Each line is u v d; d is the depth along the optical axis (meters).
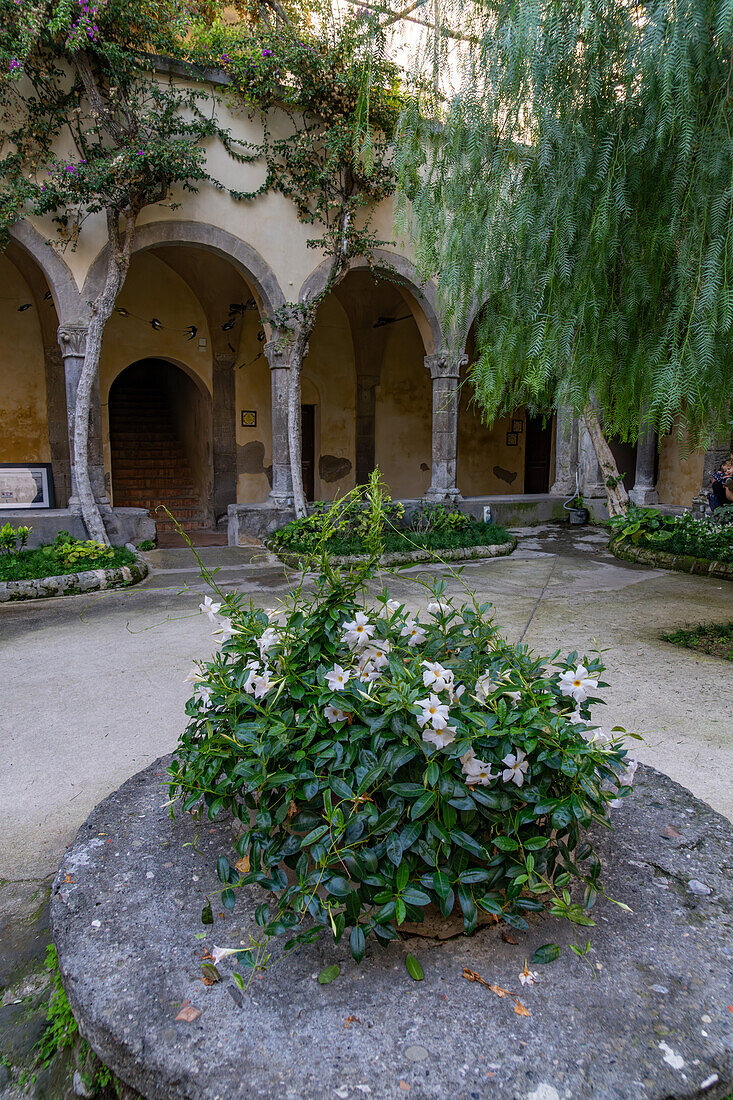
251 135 9.53
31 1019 1.91
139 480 15.23
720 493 10.75
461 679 1.91
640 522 10.05
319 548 2.24
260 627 2.24
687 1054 1.43
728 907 1.94
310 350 14.80
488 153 4.89
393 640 2.11
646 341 4.41
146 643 5.56
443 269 5.28
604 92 4.25
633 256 4.30
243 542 10.09
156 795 2.63
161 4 8.48
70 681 4.64
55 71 7.95
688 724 3.85
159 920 1.90
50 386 11.84
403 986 1.64
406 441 16.25
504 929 1.86
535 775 1.79
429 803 1.61
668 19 3.79
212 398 13.55
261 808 1.83
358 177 9.82
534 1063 1.41
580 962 1.72
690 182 4.00
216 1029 1.51
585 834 2.30
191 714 2.22
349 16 9.10
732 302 3.72
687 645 5.46
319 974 1.68
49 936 2.25
